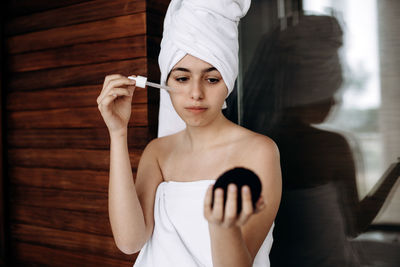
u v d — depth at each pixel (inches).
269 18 64.3
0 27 79.4
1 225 81.1
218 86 41.6
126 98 44.3
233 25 42.9
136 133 62.5
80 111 69.8
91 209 69.0
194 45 40.2
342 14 59.3
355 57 58.9
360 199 59.1
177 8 44.2
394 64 56.6
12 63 79.7
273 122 64.7
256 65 65.7
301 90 62.6
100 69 66.6
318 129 61.7
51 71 73.5
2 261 80.7
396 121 56.8
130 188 43.4
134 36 62.2
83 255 70.3
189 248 42.4
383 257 57.6
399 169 56.6
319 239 61.9
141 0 61.1
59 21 71.6
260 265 42.9
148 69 61.4
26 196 78.9
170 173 47.4
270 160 41.2
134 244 43.4
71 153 71.5
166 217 44.1
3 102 80.7
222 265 30.0
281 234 64.5
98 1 66.2
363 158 58.9
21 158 79.4
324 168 61.4
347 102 59.7
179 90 42.0
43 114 75.2
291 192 63.7
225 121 46.0
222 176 25.9
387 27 56.8
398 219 56.7
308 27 61.6
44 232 76.1
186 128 47.7
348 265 59.7
